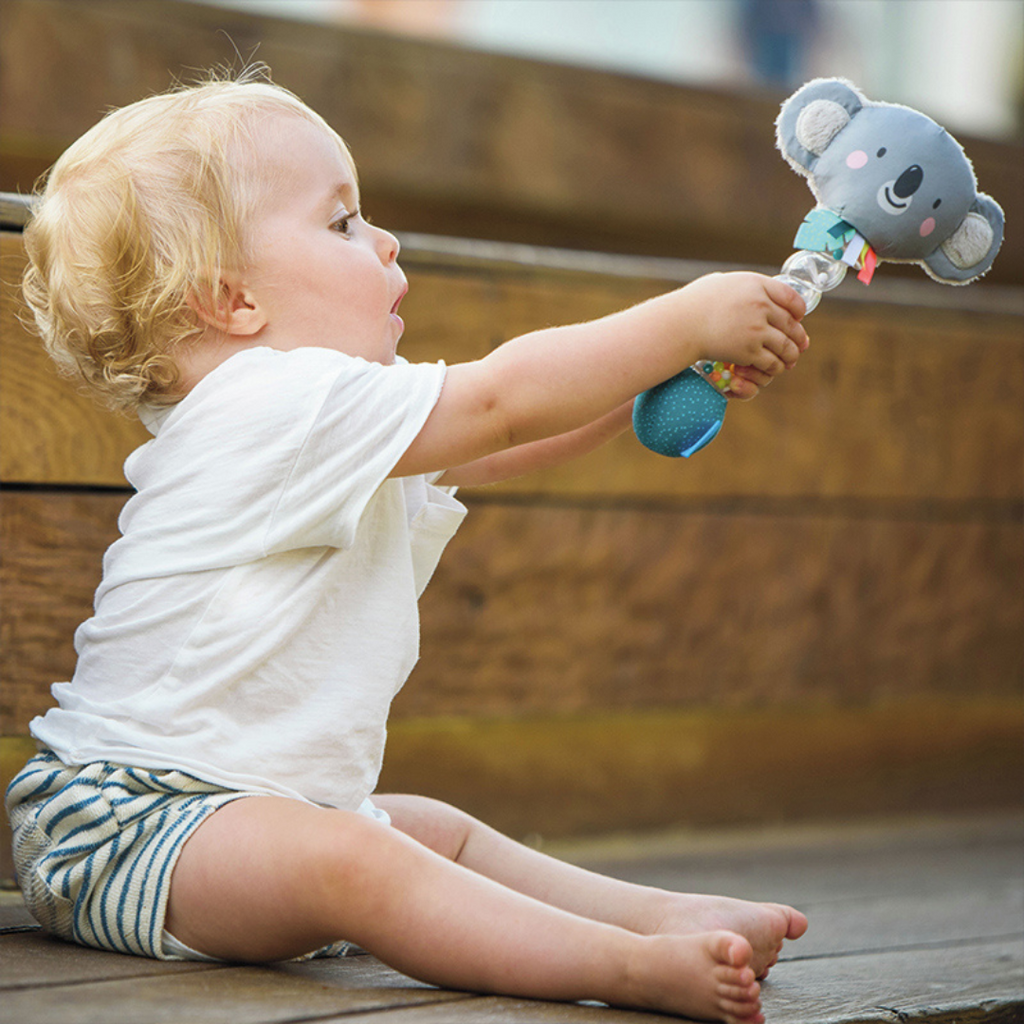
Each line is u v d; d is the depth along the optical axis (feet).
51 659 11.75
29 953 8.54
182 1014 7.14
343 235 9.41
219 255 8.93
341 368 8.58
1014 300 18.48
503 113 22.02
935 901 12.82
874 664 17.53
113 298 9.00
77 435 11.77
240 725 8.42
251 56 20.02
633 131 23.08
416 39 21.22
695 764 17.37
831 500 17.07
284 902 7.79
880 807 18.58
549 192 22.47
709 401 8.64
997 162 25.72
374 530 8.90
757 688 16.70
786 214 24.44
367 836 7.79
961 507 18.01
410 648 8.97
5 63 18.42
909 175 8.67
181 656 8.49
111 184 9.06
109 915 8.34
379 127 21.03
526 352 8.51
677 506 15.99
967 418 17.93
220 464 8.58
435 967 7.78
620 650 15.71
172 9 19.43
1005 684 18.49
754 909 8.79
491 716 14.85
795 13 31.30
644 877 13.82
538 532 15.10
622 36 31.22
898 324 17.37
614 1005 7.72
